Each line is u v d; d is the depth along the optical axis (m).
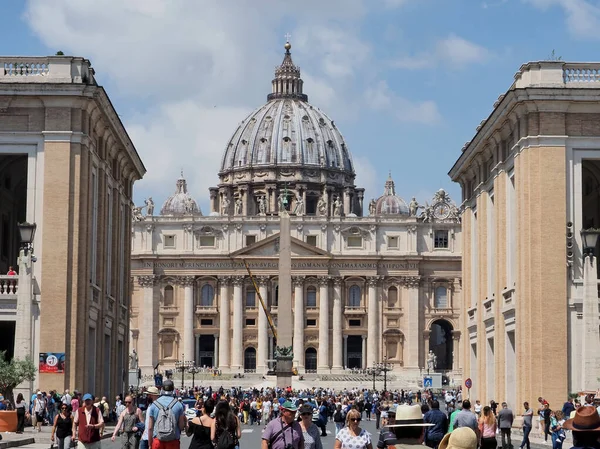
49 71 64.56
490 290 75.00
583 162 70.00
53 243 63.38
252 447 60.03
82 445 34.41
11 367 57.03
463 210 84.75
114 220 78.06
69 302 63.28
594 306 60.72
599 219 73.25
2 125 63.94
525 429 51.59
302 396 104.81
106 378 76.06
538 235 63.41
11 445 46.91
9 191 75.94
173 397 31.09
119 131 74.56
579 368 62.91
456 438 16.67
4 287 62.59
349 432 25.70
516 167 65.31
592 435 16.91
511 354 68.94
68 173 63.72
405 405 21.19
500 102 66.38
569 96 63.19
